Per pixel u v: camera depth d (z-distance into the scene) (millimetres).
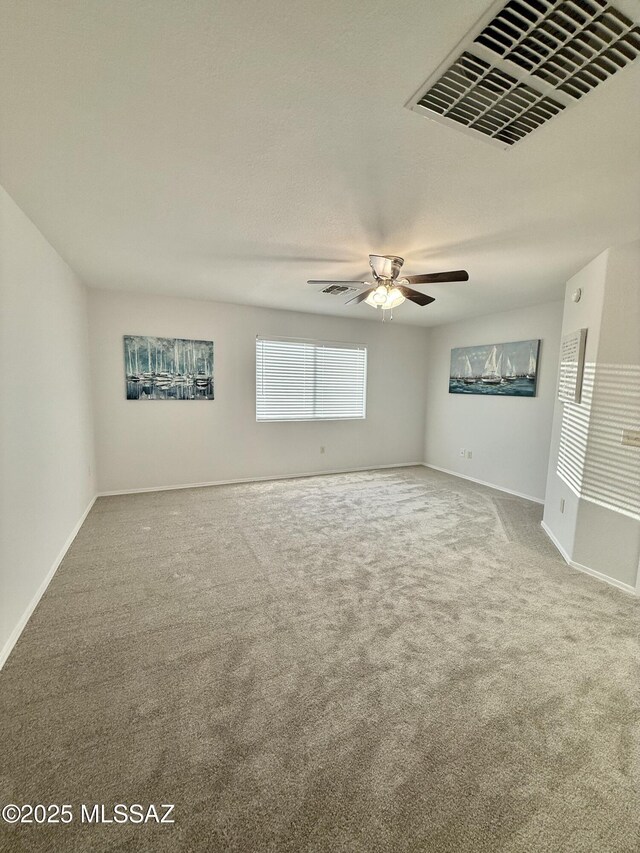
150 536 3334
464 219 2270
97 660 1853
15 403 2100
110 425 4418
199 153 1666
